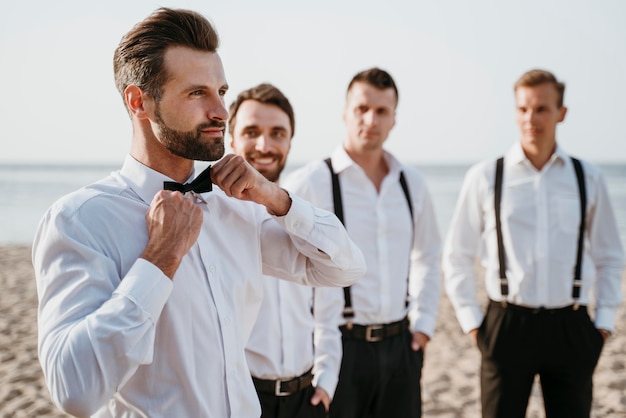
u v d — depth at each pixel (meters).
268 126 2.55
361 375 2.95
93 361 1.22
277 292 2.37
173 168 1.51
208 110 1.41
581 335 3.15
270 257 1.72
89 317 1.25
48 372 1.25
